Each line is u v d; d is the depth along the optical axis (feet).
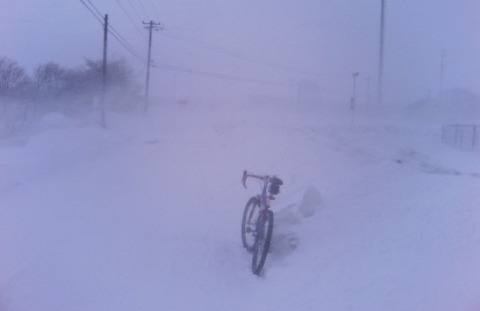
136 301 22.56
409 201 31.71
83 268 25.81
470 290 19.71
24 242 30.71
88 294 22.99
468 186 34.17
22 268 26.09
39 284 24.06
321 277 23.67
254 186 43.39
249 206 30.53
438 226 26.91
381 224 28.68
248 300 23.35
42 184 51.19
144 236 31.30
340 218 30.53
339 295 21.49
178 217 35.88
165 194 43.27
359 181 37.58
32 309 21.75
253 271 26.27
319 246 27.40
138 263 26.63
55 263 26.53
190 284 24.59
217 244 30.04
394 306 19.53
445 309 18.83
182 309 22.18
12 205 41.42
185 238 31.04
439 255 23.39
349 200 33.47
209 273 26.02
